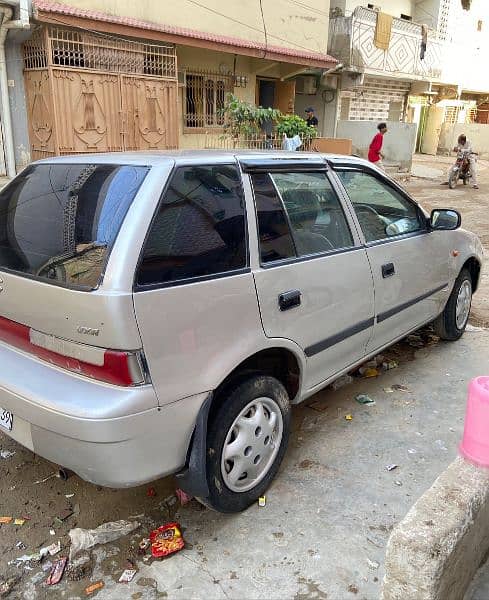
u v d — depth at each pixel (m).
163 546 2.51
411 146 17.69
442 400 3.92
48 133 9.18
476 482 2.06
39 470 3.15
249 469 2.74
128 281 2.15
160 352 2.23
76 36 9.14
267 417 2.85
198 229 2.46
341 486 2.96
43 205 2.69
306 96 19.08
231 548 2.54
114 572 2.42
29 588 2.34
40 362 2.44
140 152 2.88
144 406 2.18
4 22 8.21
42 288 2.31
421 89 22.67
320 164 3.30
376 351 3.78
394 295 3.77
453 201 13.51
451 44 22.98
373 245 3.55
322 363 3.19
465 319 5.04
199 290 2.38
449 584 1.90
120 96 9.78
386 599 1.87
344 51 17.06
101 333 2.14
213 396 2.54
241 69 13.43
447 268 4.45
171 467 2.38
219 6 11.62
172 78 10.58
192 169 2.54
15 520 2.74
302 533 2.62
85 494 2.95
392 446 3.33
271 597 2.28
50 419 2.23
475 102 29.94
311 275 2.98
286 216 2.95
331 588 2.32
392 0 21.12
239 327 2.56
